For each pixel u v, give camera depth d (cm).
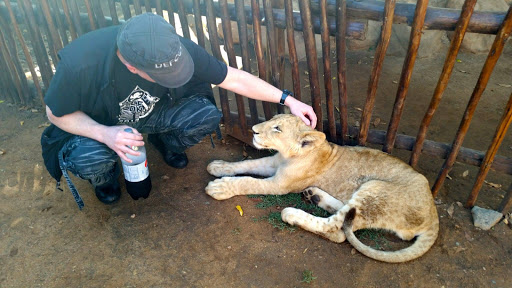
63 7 367
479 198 323
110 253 273
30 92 445
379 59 283
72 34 382
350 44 580
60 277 256
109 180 299
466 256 275
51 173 287
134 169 277
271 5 302
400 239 286
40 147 375
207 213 305
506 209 300
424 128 302
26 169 346
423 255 274
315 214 303
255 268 264
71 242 280
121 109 266
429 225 273
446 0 549
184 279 257
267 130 290
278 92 293
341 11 280
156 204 312
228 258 271
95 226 293
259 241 282
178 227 293
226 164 338
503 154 373
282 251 276
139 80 254
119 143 239
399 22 271
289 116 294
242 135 377
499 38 245
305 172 304
